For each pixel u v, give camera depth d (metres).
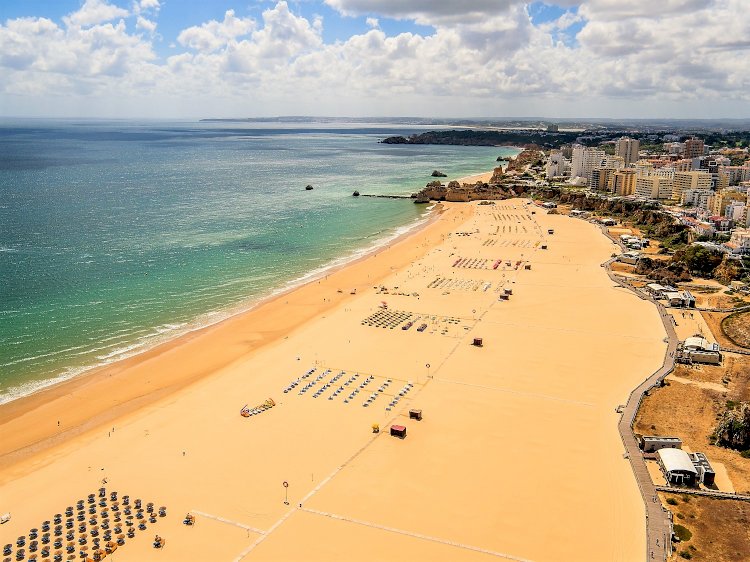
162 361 136.88
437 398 118.00
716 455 97.75
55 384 124.75
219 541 78.81
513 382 124.94
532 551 77.06
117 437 104.56
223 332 155.00
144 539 79.12
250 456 98.31
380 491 89.19
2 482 92.25
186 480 92.06
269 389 122.62
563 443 101.69
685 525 81.56
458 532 80.50
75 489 90.12
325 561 75.12
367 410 113.50
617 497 87.56
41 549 77.44
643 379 124.94
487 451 99.50
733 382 123.25
